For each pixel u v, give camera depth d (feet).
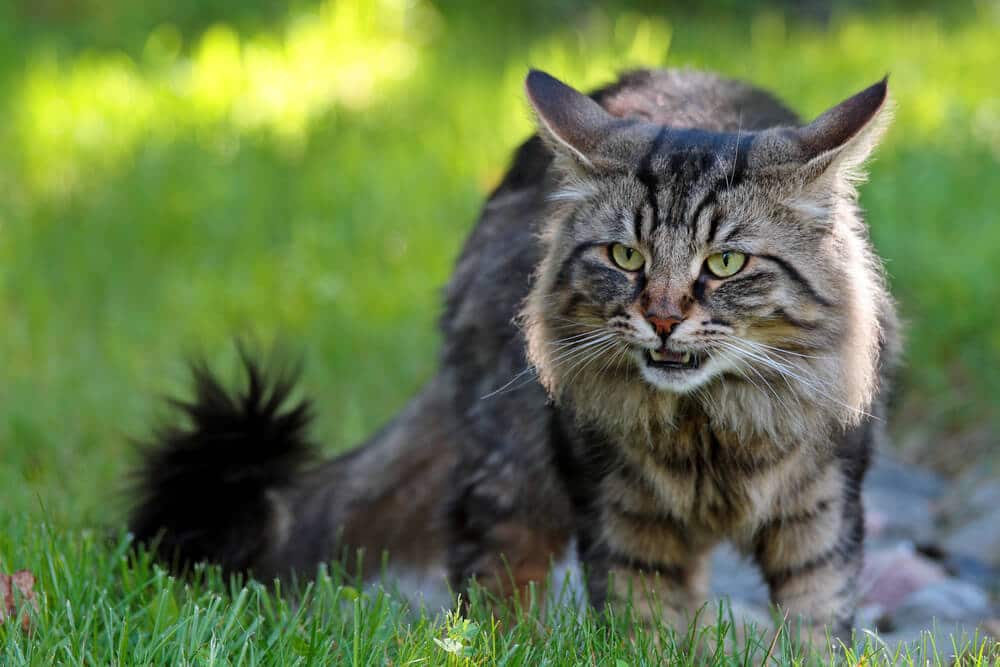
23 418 36.63
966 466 37.32
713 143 22.84
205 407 29.58
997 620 26.89
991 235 44.11
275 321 44.24
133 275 48.03
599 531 24.64
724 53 68.85
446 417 30.40
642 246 22.47
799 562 24.49
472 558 28.12
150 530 28.50
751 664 23.11
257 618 22.79
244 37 72.54
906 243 43.27
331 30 69.72
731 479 23.94
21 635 21.68
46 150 57.26
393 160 55.67
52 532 25.88
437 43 72.69
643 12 80.64
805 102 58.23
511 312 26.53
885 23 78.07
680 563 25.07
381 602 23.56
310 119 60.08
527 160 28.19
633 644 22.94
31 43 72.95
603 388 23.57
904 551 31.50
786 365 22.75
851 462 24.21
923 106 57.57
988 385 38.60
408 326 43.70
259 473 29.37
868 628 26.71
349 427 37.81
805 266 22.40
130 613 23.62
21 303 45.80
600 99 27.20
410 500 30.86
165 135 58.70
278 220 51.47
